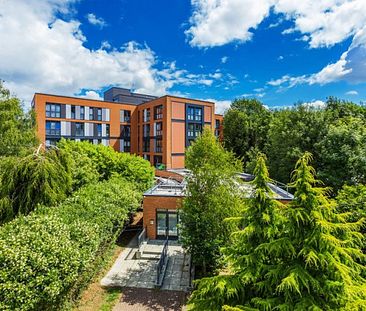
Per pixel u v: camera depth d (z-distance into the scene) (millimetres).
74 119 37438
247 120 40562
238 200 9516
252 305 5020
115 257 13141
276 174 25531
